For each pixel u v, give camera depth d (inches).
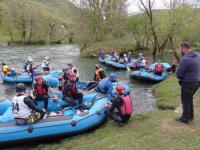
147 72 801.6
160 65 784.9
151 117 369.7
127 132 327.0
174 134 305.9
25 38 2819.9
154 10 1631.4
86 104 417.7
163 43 1592.0
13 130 329.7
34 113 339.6
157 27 1665.8
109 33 1841.8
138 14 1742.1
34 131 335.0
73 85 406.6
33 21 2893.7
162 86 665.6
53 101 404.5
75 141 332.5
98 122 374.3
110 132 336.2
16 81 749.9
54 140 347.6
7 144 330.0
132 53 1630.2
